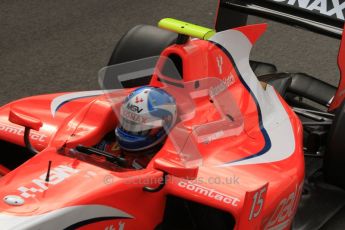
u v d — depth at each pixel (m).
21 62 8.48
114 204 4.37
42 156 4.57
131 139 4.65
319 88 6.67
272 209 4.87
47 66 8.42
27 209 4.04
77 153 4.69
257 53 8.88
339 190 6.12
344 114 5.62
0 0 10.05
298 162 5.27
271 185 4.89
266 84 5.88
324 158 5.75
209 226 5.10
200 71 5.14
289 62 8.69
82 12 9.81
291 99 6.96
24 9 9.81
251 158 5.07
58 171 4.39
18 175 4.34
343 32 5.86
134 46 6.55
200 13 9.90
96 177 4.38
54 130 5.22
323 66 8.62
